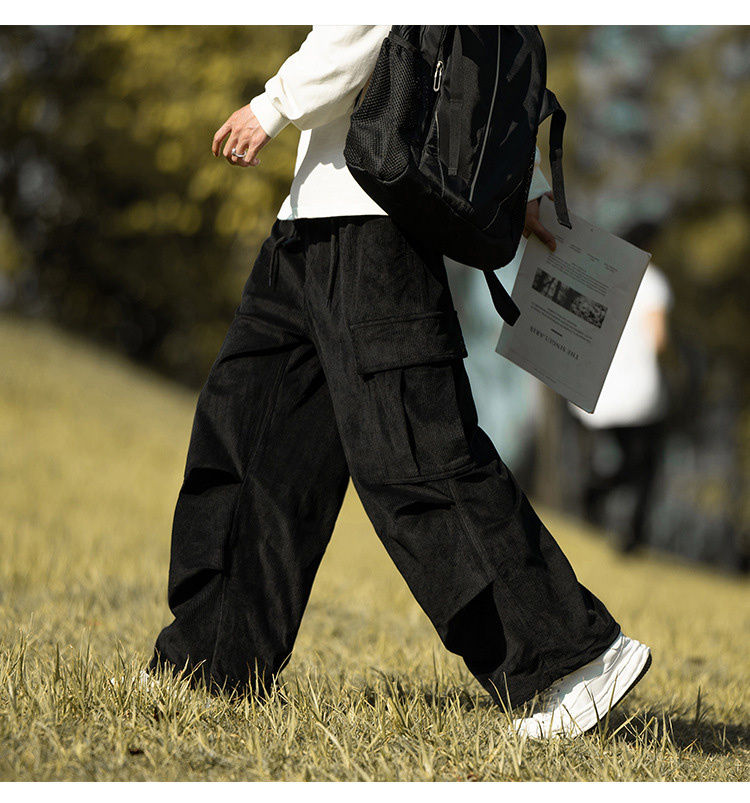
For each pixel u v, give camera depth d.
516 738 7.12
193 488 8.01
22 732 6.76
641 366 25.41
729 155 56.34
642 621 16.86
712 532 69.62
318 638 12.74
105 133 61.28
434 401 7.34
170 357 76.31
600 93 54.84
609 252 8.16
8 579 15.15
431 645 12.45
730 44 54.78
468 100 7.03
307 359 8.00
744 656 14.29
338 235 7.45
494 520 7.35
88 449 33.38
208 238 68.69
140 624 12.38
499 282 7.48
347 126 7.54
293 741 7.09
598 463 26.88
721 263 57.66
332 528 8.14
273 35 51.22
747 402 62.53
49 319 72.62
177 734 6.99
